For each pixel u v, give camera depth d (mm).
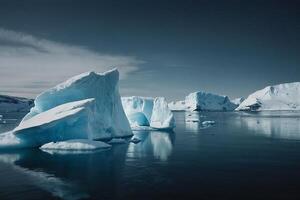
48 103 39250
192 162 25734
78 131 34500
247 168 23359
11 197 16484
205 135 50000
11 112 154750
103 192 17312
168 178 20281
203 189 17812
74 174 21484
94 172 22062
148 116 65500
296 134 50688
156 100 62938
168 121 58656
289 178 20250
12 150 31703
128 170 22656
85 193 17156
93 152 30844
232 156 28766
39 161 26016
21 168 23359
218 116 145375
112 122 42875
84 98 40469
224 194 16891
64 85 39344
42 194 17000
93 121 38500
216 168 23359
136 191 17469
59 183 19125
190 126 72188
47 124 31125
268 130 59125
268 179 20000
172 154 29875
